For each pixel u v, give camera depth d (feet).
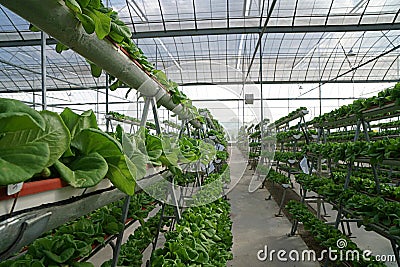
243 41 44.27
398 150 10.09
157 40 42.83
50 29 3.53
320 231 13.29
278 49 47.24
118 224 7.11
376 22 35.96
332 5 34.35
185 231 8.54
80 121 3.82
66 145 2.95
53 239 5.31
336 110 18.16
